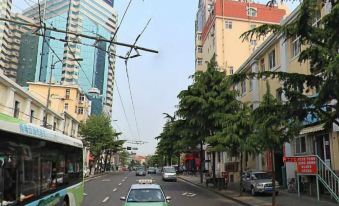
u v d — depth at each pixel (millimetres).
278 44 32250
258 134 18000
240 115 24469
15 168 8273
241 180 26172
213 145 28734
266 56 35250
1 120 7637
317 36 12180
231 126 24875
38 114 44125
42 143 10414
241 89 42719
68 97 78188
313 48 11844
